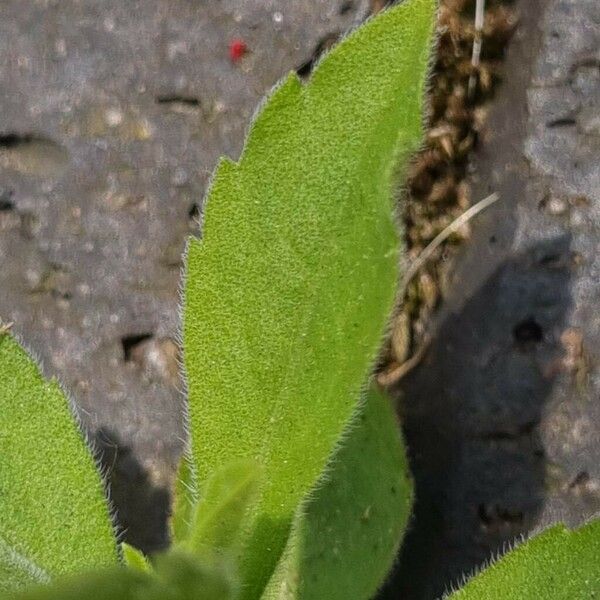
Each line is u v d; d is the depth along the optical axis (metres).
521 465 0.09
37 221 0.10
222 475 0.06
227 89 0.10
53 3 0.10
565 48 0.10
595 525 0.07
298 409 0.07
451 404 0.10
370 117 0.07
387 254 0.07
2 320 0.10
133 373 0.10
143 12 0.10
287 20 0.10
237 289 0.07
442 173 0.10
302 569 0.09
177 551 0.06
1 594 0.05
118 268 0.10
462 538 0.09
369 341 0.07
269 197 0.07
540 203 0.10
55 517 0.07
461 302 0.10
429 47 0.07
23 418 0.07
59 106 0.10
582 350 0.09
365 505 0.09
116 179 0.10
